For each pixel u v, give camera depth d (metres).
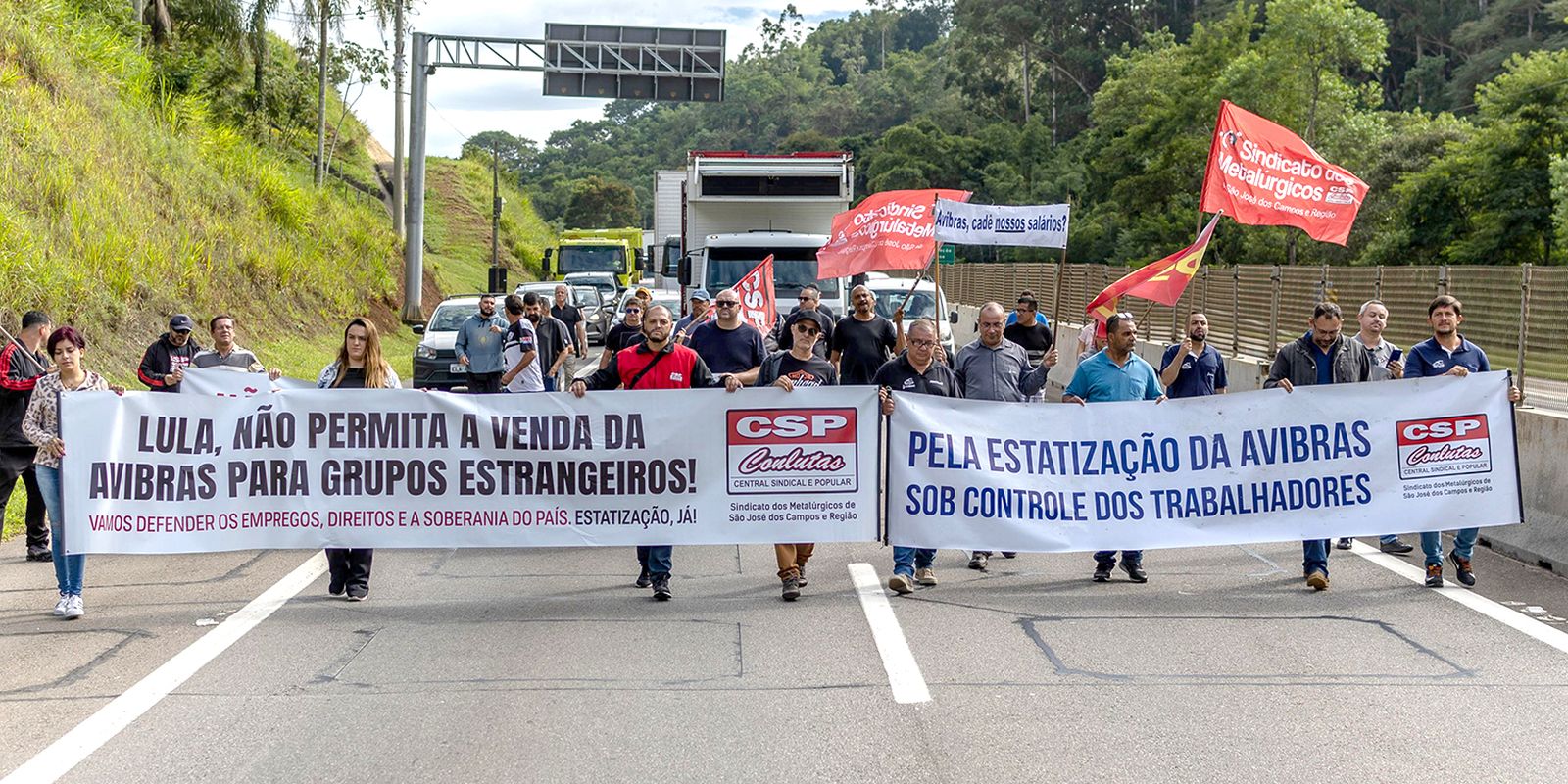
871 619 8.62
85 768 5.91
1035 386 10.70
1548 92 44.94
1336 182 11.50
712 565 10.56
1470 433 9.57
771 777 5.75
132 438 9.11
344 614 8.86
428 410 9.32
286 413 9.30
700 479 9.34
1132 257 64.56
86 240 22.23
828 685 7.12
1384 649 7.85
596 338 36.75
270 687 7.16
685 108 198.25
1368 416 9.56
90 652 7.89
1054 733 6.31
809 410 9.31
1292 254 54.12
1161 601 9.16
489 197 78.56
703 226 23.86
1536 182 44.59
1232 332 23.33
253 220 31.69
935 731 6.35
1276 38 57.06
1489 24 84.44
